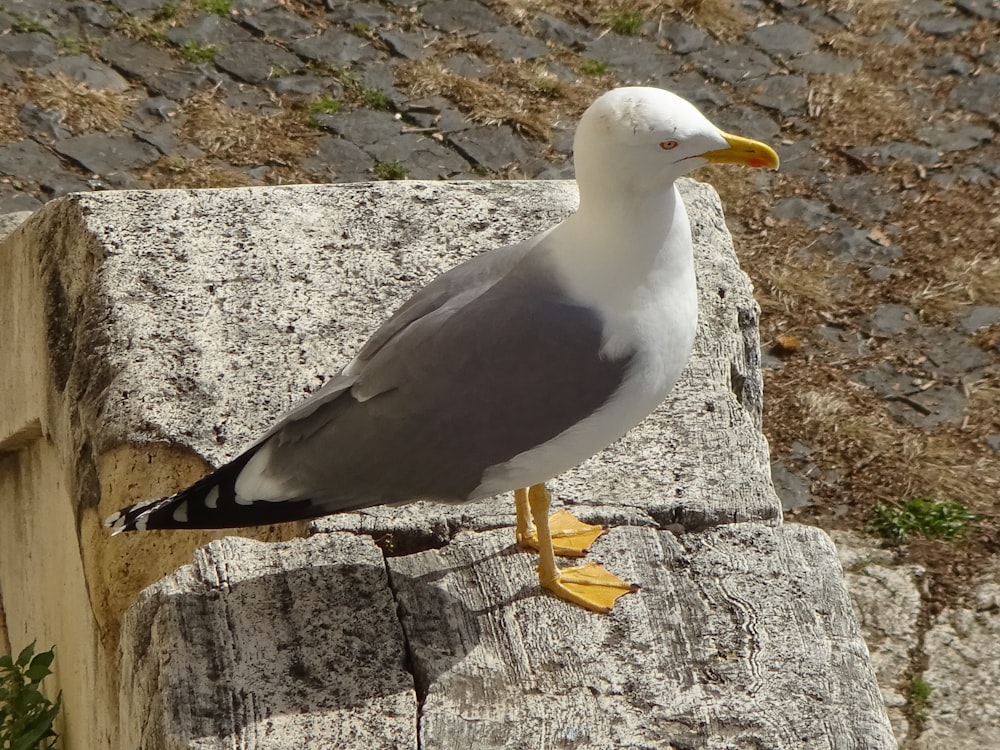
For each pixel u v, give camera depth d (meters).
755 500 6.96
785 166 14.50
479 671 6.12
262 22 15.20
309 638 6.20
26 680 10.15
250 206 8.84
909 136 14.93
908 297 13.34
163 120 14.05
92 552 7.84
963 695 10.34
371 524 6.84
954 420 12.34
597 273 6.05
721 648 6.21
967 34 16.14
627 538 6.76
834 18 16.17
